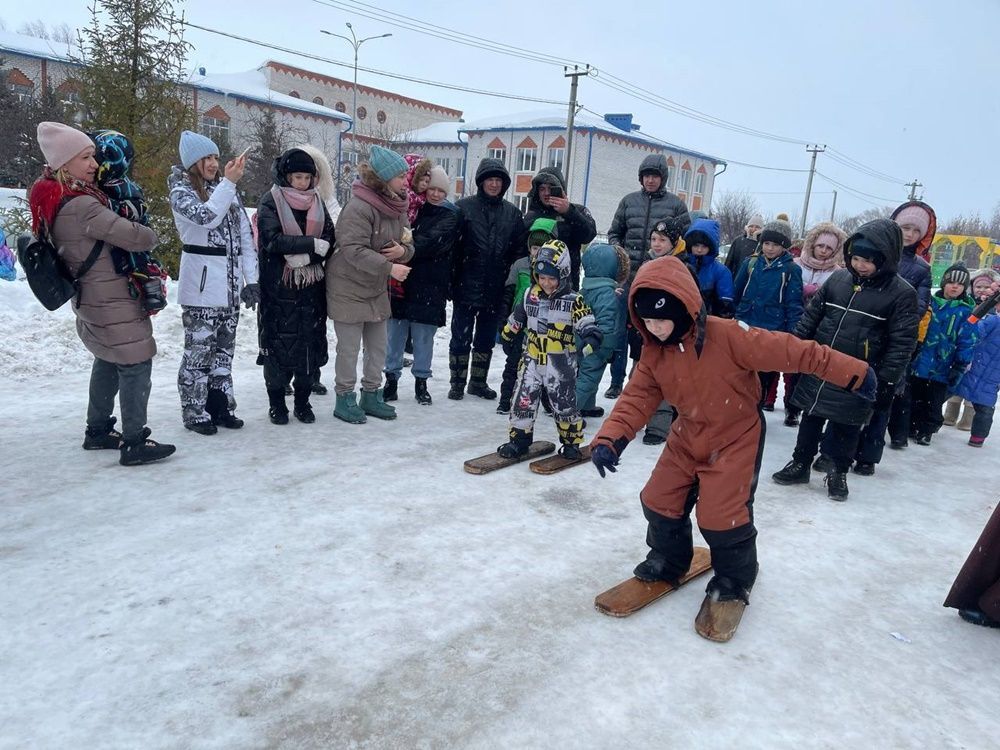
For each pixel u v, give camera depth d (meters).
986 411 5.98
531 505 3.85
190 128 9.66
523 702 2.22
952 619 2.94
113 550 3.06
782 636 2.71
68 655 2.34
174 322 7.03
